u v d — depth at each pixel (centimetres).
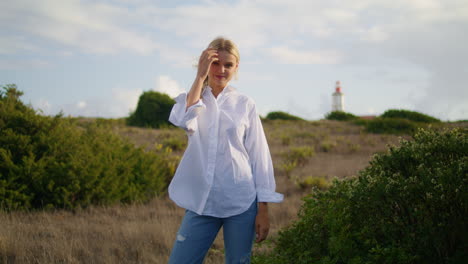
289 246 302
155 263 375
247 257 201
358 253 243
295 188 823
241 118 201
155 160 827
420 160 255
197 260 200
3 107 662
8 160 600
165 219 534
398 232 236
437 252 226
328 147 1570
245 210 197
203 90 205
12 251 383
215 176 196
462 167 229
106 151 732
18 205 585
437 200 221
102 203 649
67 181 620
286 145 1767
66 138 681
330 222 257
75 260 371
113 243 429
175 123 195
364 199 239
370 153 1460
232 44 206
